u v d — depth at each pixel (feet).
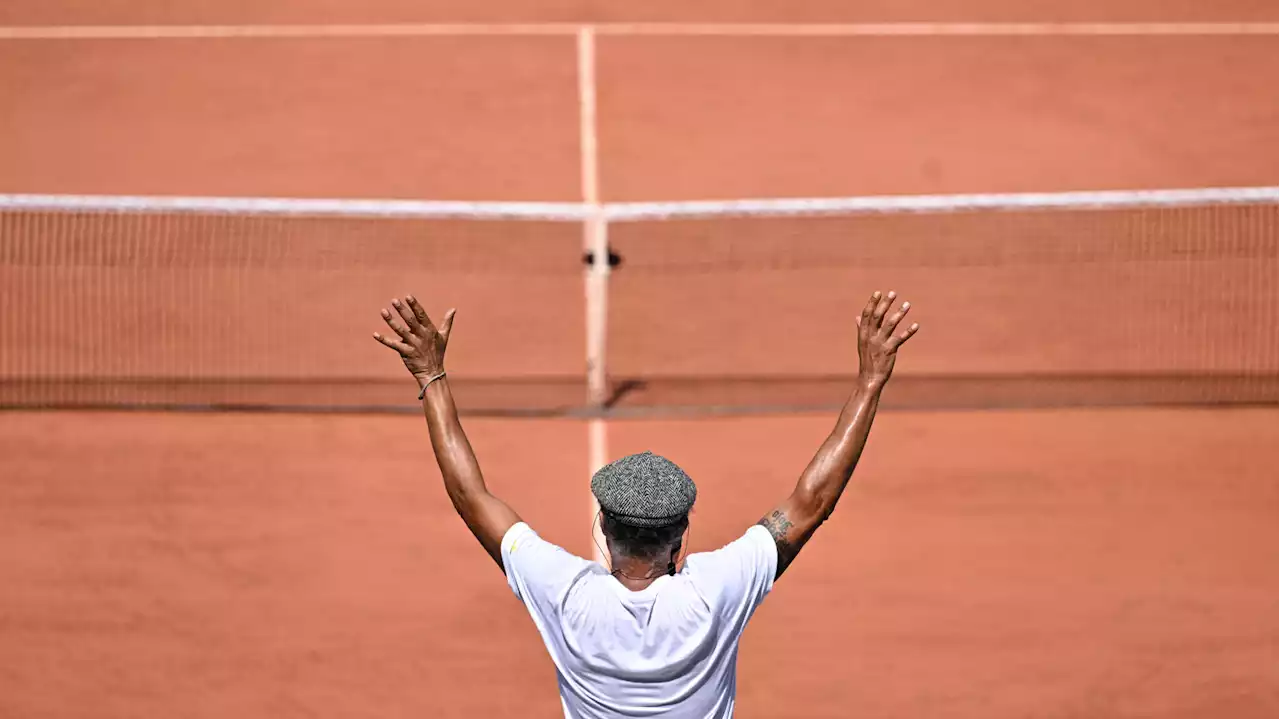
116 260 175.83
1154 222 184.44
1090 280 170.50
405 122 231.30
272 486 128.47
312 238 184.55
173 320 162.71
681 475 47.83
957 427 139.23
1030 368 152.56
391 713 97.40
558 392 148.46
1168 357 153.99
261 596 111.34
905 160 215.51
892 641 105.19
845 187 206.69
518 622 107.86
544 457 133.90
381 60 257.55
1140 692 99.14
